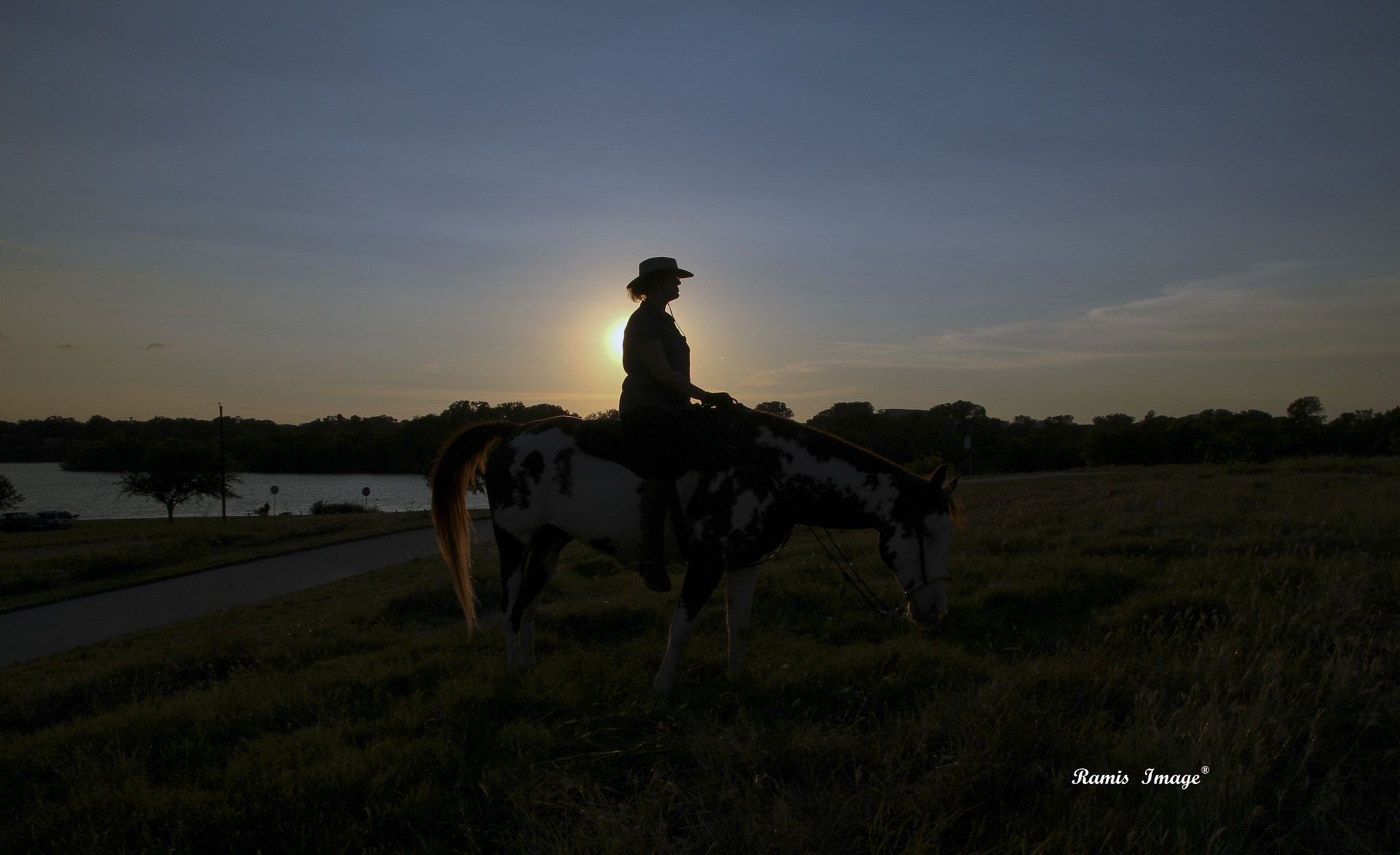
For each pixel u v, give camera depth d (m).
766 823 2.70
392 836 2.94
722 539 4.34
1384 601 4.95
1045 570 6.80
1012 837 2.58
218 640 7.47
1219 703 3.38
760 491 4.37
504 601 4.95
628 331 4.36
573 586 9.19
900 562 4.47
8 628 11.27
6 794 3.61
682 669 4.70
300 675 5.26
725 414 4.48
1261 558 6.35
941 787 2.89
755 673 4.56
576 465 4.64
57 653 9.32
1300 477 15.57
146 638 9.55
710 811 2.89
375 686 4.68
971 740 3.16
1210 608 5.12
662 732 3.70
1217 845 2.44
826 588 6.75
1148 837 2.47
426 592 9.24
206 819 3.03
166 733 4.12
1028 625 5.54
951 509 4.54
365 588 12.16
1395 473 15.77
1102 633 4.97
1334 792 2.75
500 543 4.98
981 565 7.33
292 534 23.08
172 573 15.58
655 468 4.22
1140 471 25.97
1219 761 2.79
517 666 4.85
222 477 54.50
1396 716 3.29
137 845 2.92
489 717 4.07
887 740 3.43
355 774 3.26
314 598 11.58
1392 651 3.94
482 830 2.98
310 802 3.12
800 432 4.50
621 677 4.57
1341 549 6.88
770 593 6.71
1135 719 3.30
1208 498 11.77
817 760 3.28
